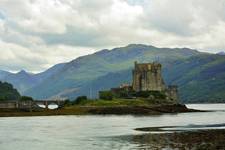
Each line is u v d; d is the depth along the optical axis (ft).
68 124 529.45
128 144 296.30
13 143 318.65
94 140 330.54
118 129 437.17
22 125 515.50
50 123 553.64
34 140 338.34
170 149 259.39
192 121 561.43
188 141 296.71
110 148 277.64
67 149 280.10
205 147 262.06
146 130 416.67
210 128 426.92
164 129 423.64
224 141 290.97
